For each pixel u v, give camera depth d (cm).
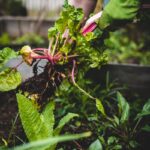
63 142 120
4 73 102
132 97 181
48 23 371
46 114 100
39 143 61
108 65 186
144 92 188
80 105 147
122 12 99
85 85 151
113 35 331
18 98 93
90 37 103
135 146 115
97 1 116
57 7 451
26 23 371
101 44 112
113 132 125
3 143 115
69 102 148
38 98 106
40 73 104
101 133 125
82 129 131
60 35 103
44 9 410
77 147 121
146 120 145
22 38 342
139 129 135
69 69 107
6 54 104
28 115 93
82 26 112
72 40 103
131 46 320
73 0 117
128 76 190
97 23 105
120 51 314
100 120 131
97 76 180
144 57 296
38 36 353
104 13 102
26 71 106
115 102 156
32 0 448
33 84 106
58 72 105
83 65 109
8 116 154
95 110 143
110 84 166
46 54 103
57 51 104
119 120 120
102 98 148
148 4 107
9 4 421
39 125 94
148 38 335
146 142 129
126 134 120
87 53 105
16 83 103
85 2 115
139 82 190
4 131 133
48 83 105
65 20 102
